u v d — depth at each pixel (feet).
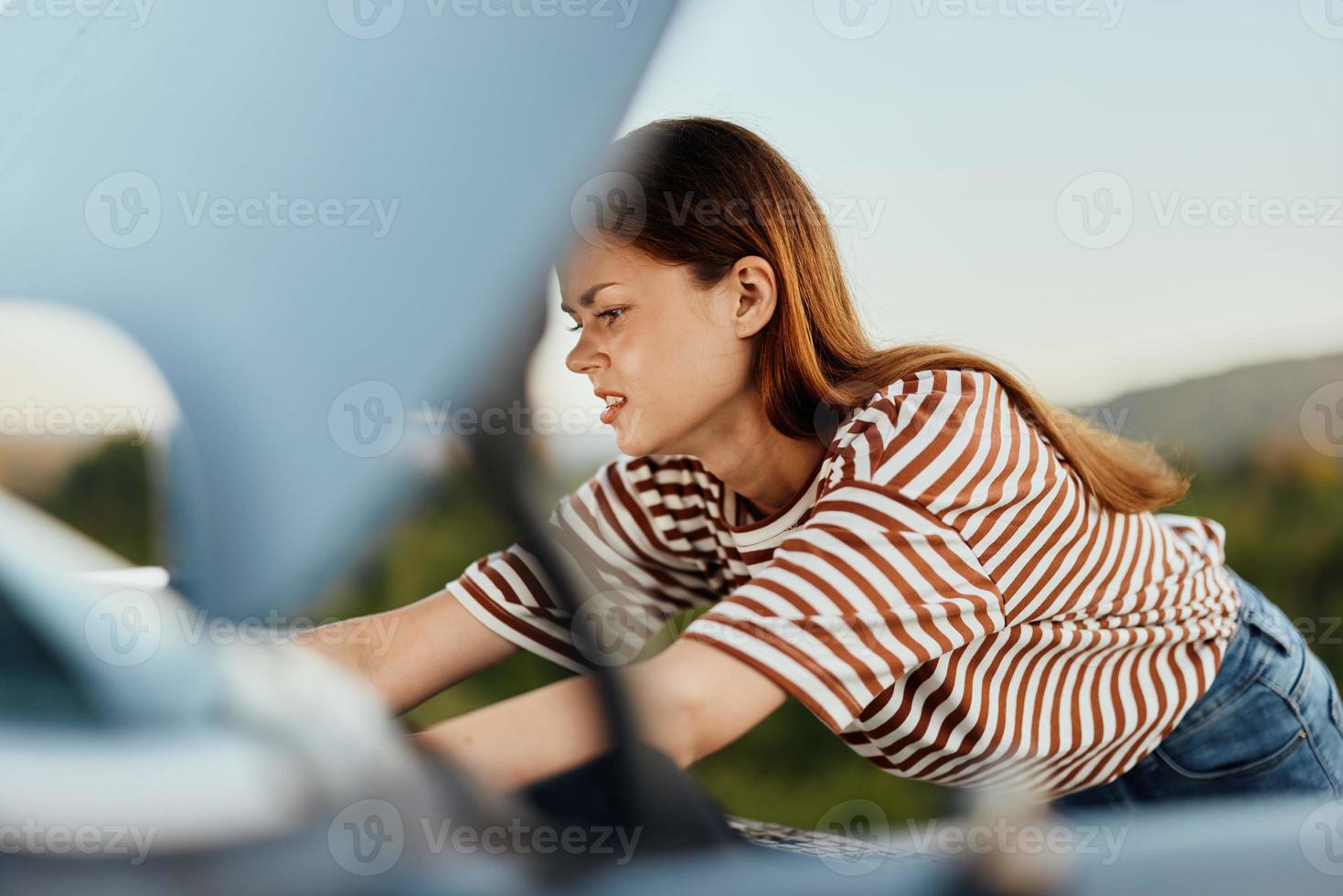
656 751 2.37
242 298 1.88
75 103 2.13
